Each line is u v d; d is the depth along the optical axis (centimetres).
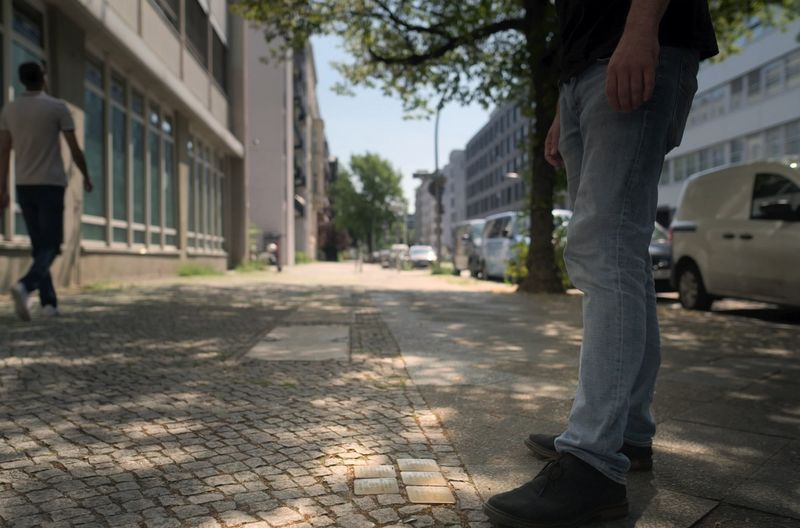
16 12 891
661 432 280
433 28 1228
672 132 204
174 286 1191
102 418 286
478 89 1240
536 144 1134
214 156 2252
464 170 11625
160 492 201
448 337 566
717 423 296
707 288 905
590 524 185
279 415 296
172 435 262
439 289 1278
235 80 2472
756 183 838
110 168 1232
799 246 743
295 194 5172
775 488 214
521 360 452
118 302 821
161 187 1596
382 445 253
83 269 1108
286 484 209
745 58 3222
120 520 180
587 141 201
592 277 195
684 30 196
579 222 200
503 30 1159
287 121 3791
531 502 180
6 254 840
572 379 386
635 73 174
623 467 188
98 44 1164
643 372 223
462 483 213
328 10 1235
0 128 576
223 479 213
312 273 2398
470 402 326
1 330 536
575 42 208
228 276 1811
